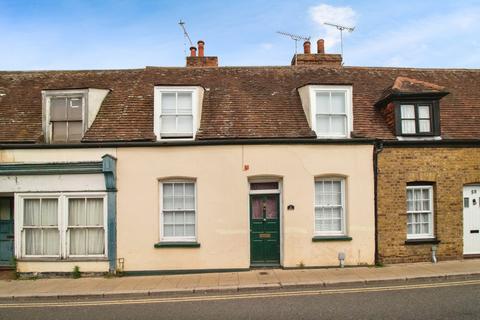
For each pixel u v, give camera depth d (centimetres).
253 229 1156
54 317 761
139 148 1129
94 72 1512
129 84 1398
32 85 1436
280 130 1175
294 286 944
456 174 1186
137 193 1122
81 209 1135
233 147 1136
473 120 1270
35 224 1135
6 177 1117
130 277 1082
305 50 1691
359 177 1151
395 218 1155
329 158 1148
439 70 1570
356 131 1201
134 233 1115
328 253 1131
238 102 1284
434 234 1181
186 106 1188
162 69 1480
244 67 1523
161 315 754
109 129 1174
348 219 1144
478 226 1203
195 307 800
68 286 986
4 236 1212
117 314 769
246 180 1134
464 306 755
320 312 743
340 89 1195
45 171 1105
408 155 1172
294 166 1139
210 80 1412
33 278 1085
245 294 895
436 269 1055
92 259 1104
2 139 1168
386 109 1253
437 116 1198
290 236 1128
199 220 1125
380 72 1530
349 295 858
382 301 802
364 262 1135
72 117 1196
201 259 1116
